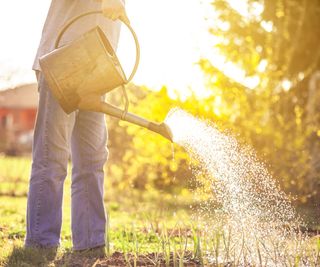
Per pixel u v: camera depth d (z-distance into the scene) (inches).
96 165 209.3
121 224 285.3
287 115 435.5
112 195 451.2
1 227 268.5
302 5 553.9
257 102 428.8
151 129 192.5
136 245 193.2
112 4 189.9
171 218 308.0
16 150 1107.9
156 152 459.5
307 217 266.7
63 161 206.4
